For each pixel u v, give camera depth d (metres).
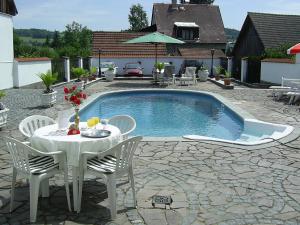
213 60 31.34
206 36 47.72
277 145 8.40
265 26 31.81
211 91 20.23
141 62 30.73
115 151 4.96
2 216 4.79
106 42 34.19
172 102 18.31
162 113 15.48
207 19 49.78
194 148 8.10
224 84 21.89
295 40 30.98
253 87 23.03
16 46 32.97
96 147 5.14
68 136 5.29
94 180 6.08
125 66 29.77
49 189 5.67
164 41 22.61
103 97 18.72
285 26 32.12
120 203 5.21
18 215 4.82
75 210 4.91
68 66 25.47
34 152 4.83
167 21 48.81
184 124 13.38
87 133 5.43
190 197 5.45
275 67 22.88
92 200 5.31
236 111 13.34
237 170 6.69
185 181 6.12
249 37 34.09
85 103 15.00
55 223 4.61
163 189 5.76
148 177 6.29
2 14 19.50
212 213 4.92
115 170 4.77
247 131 11.45
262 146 8.30
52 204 5.17
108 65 28.67
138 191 5.66
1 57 19.59
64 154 4.93
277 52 25.56
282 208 5.09
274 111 13.43
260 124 11.07
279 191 5.70
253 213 4.93
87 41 65.75
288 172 6.60
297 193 5.63
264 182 6.09
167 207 5.10
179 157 7.45
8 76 20.45
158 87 22.38
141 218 4.75
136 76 28.06
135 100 18.83
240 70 28.39
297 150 8.02
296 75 20.69
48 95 13.96
